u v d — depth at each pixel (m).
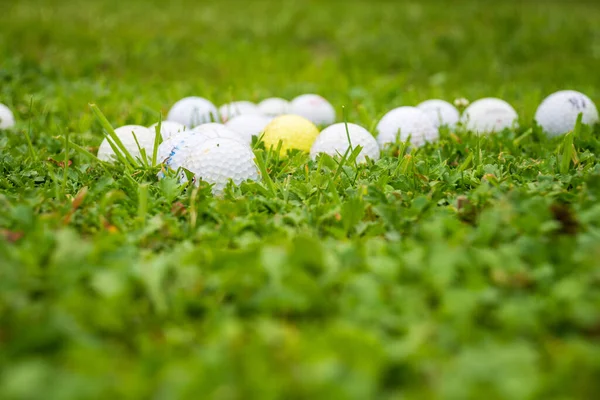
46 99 1.00
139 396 0.47
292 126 0.83
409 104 0.99
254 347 0.51
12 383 0.45
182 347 0.54
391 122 0.84
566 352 0.51
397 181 0.74
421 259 0.63
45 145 0.84
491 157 0.80
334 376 0.47
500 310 0.57
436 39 1.38
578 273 0.62
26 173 0.76
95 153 0.83
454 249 0.63
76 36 1.31
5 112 0.88
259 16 1.65
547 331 0.57
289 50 1.36
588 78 1.14
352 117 0.97
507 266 0.62
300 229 0.67
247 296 0.61
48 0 1.73
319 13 1.69
